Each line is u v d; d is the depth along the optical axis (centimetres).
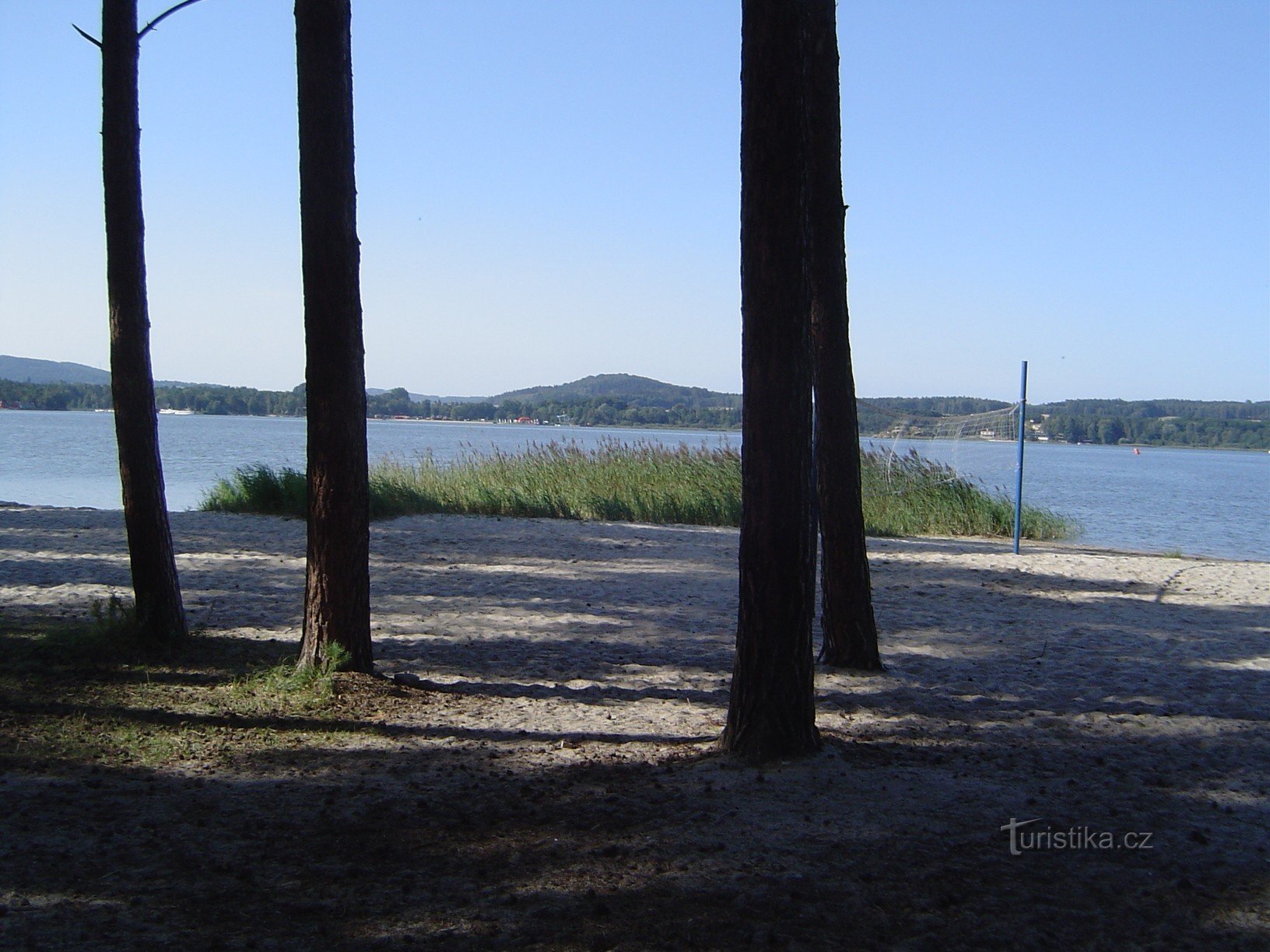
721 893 400
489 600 1108
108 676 718
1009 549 1744
